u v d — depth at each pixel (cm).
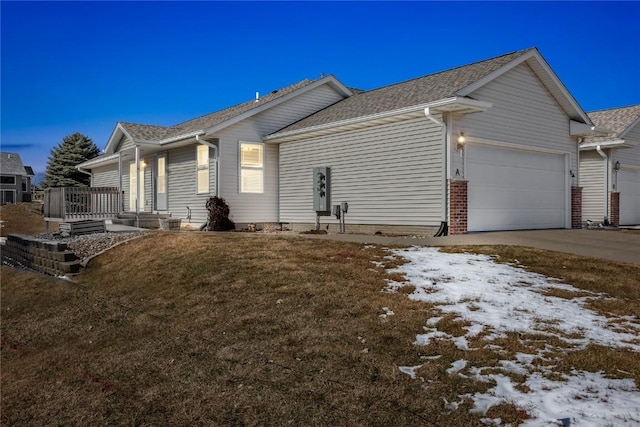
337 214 1421
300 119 1723
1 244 1540
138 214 1670
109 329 660
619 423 333
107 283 891
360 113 1366
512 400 371
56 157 4859
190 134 1534
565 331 512
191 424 382
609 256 910
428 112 1150
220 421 381
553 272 763
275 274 759
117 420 407
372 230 1334
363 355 466
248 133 1603
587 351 457
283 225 1620
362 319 561
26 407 461
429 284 692
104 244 1155
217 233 1254
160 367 498
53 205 1698
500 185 1302
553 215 1466
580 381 400
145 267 921
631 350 462
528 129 1369
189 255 938
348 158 1405
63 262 1047
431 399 380
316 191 1484
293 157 1590
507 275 741
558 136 1473
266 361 473
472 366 434
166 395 436
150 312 687
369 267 791
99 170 2520
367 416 365
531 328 520
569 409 354
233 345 520
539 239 1112
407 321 548
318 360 463
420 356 460
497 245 974
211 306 656
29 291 943
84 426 409
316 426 359
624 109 2158
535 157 1412
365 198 1355
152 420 399
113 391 462
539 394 379
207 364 486
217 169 1544
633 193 2023
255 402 401
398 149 1273
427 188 1205
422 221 1216
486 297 630
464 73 1345
